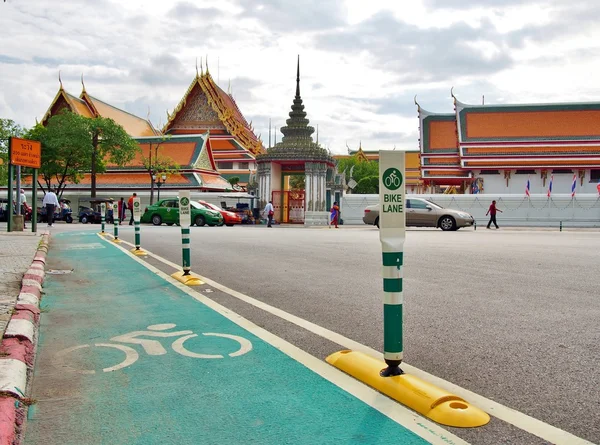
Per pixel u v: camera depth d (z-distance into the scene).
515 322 6.20
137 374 4.41
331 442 3.16
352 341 5.40
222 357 4.86
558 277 9.69
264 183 39.16
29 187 56.34
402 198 4.12
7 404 3.47
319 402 3.78
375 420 3.47
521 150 59.41
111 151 49.53
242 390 4.03
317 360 4.76
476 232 25.98
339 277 9.82
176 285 8.91
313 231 26.73
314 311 6.86
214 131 72.31
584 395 3.91
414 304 7.28
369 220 28.27
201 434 3.29
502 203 41.41
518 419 3.47
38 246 14.59
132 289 8.53
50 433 3.33
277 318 6.44
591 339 5.43
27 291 7.47
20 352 4.64
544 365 4.61
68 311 6.85
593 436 3.22
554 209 40.78
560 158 58.16
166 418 3.54
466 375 4.37
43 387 4.12
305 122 40.19
